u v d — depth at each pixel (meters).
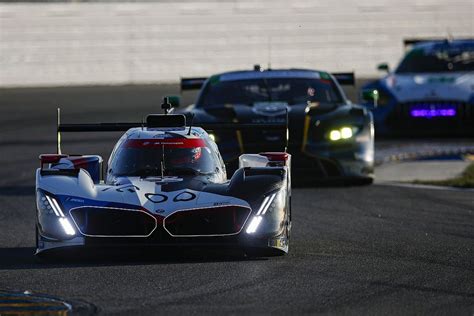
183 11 110.19
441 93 61.66
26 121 76.06
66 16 108.00
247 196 28.39
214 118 46.44
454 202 41.09
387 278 25.59
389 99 62.31
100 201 27.97
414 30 113.19
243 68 110.75
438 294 23.67
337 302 22.77
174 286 24.45
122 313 21.64
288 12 111.38
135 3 109.75
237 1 110.94
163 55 109.94
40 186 28.55
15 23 107.00
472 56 66.06
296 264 27.56
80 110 81.94
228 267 27.02
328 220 36.84
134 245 27.56
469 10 113.62
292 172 46.34
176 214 27.69
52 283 25.05
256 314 21.56
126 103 86.94
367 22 112.44
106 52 108.88
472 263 27.86
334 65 112.12
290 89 49.59
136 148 31.56
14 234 34.53
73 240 27.70
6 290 24.22
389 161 56.34
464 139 64.50
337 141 46.50
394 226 35.22
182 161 31.17
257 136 45.84
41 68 107.62
